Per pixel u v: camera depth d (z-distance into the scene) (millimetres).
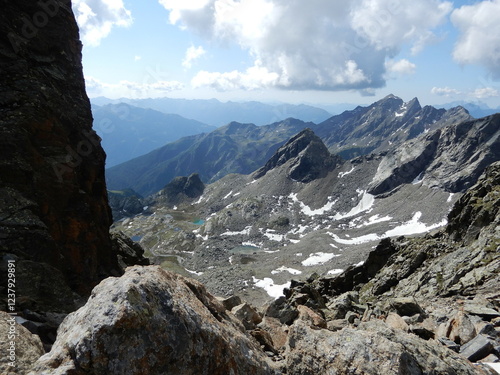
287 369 9805
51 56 37812
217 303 11094
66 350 6684
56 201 29984
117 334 6520
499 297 24516
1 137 27031
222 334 8367
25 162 27719
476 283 34188
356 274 70812
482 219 54250
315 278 77562
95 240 33938
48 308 19531
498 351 12391
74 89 39625
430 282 46094
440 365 8836
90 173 37281
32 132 30094
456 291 34344
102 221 39469
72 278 29609
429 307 23844
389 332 9969
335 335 9898
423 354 9148
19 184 26641
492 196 57438
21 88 31359
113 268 39438
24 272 20812
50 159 30969
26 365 7383
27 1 35969
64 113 35188
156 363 6660
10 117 28828
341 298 38688
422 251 59719
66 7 41812
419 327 15867
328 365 9117
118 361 6371
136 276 7984
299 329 10500
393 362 8344
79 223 31812
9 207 24672
